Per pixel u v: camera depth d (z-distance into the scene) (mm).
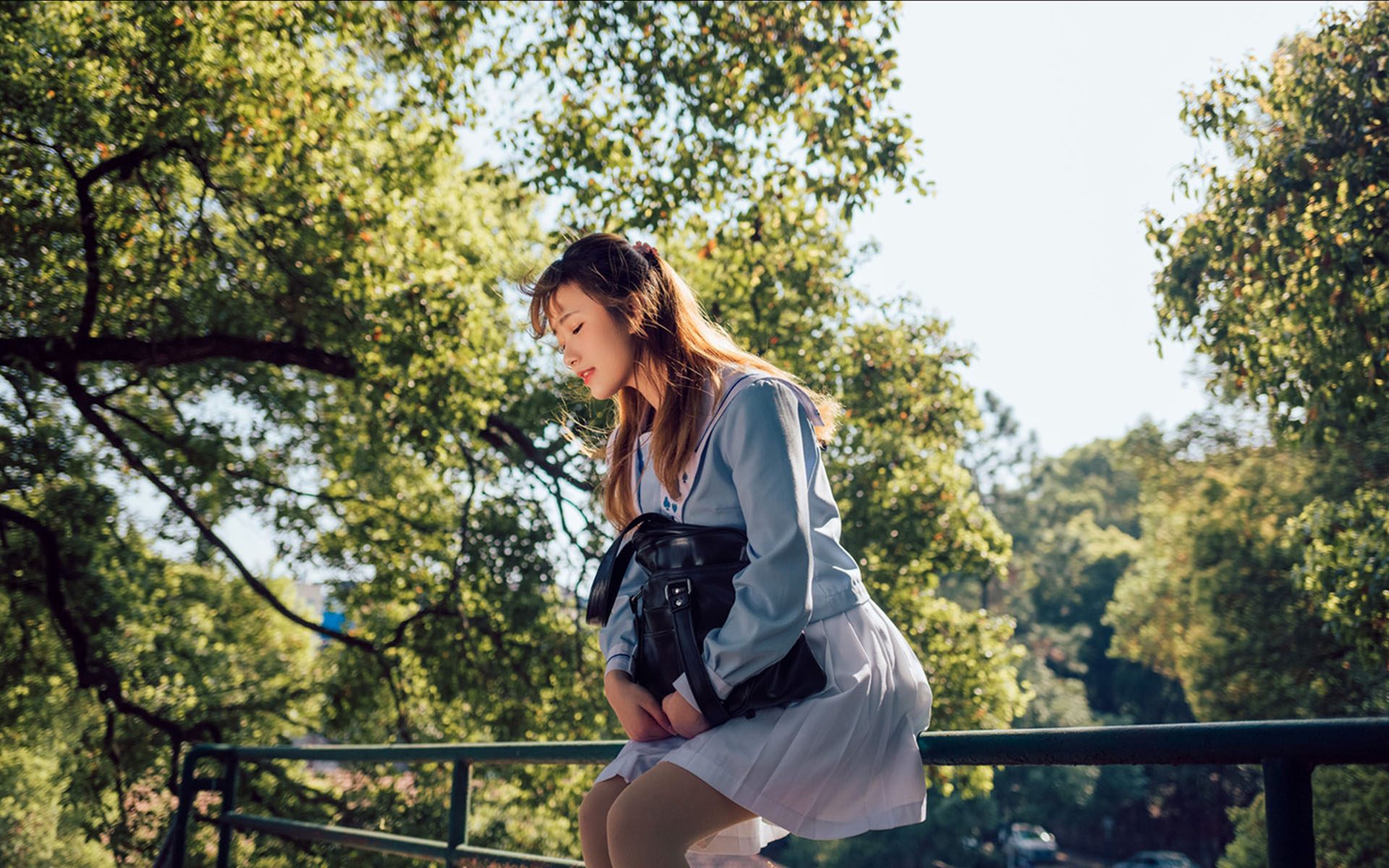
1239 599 17812
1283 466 18641
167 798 11750
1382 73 8508
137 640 11227
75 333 8867
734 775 1283
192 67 8406
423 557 11539
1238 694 17250
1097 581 47094
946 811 32312
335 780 11734
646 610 1413
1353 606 8734
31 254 8492
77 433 10953
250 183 9016
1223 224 9391
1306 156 8805
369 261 8953
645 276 1493
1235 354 9781
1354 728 1040
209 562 11828
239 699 12141
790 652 1334
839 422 11234
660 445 1455
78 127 8086
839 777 1343
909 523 11391
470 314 9242
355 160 9516
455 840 2713
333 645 12273
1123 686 41688
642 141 9625
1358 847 12797
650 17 9125
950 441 12219
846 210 8938
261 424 11125
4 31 7953
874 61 8703
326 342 9656
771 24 8914
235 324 9438
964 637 11852
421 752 2896
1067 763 1325
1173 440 22125
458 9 9234
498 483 11203
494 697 10695
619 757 1467
